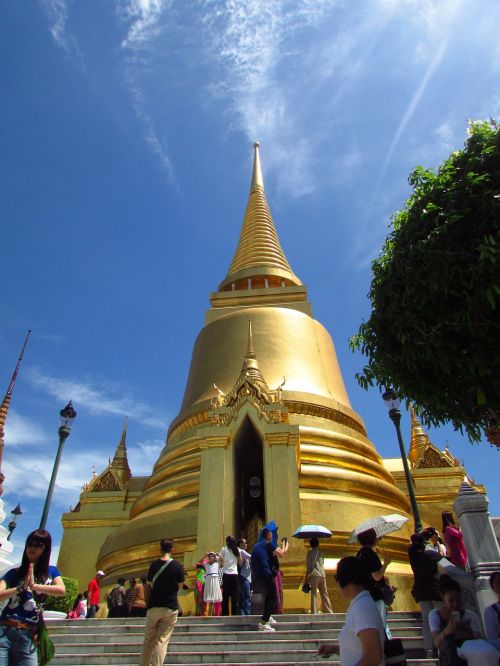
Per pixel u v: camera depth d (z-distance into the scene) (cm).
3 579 625
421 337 1035
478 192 989
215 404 2144
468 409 1121
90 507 2909
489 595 870
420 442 3253
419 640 1061
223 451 1923
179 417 2589
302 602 1586
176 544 1858
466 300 936
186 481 2117
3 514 2186
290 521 1741
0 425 2244
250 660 995
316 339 2878
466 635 741
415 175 1116
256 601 1141
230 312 3136
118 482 3016
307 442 2238
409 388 1145
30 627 601
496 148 1003
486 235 929
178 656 1003
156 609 835
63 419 1858
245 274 3494
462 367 1012
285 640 1077
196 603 1522
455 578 945
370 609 474
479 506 961
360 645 467
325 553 1792
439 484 2970
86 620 1248
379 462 2516
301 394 2431
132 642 1134
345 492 2062
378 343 1170
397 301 1071
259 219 4066
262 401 2066
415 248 1028
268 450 1912
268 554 1184
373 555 664
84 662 1020
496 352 952
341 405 2542
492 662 664
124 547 2017
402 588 1766
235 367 2636
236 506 1856
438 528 2833
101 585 2044
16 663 582
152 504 2189
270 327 2802
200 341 2947
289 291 3231
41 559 651
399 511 2102
